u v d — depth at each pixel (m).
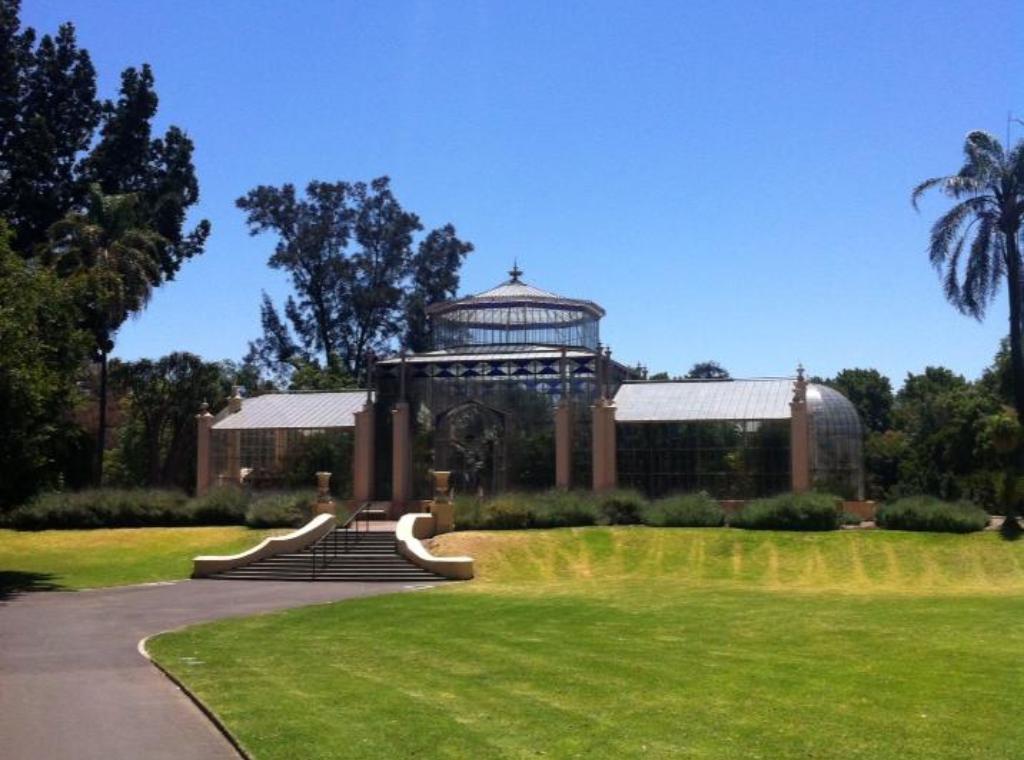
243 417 53.34
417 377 50.22
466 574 33.91
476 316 53.78
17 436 31.77
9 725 13.13
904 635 19.83
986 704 13.66
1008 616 22.52
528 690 14.71
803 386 46.31
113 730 12.84
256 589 30.94
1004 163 45.12
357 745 11.68
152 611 25.45
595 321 56.28
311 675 16.05
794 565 35.78
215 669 16.67
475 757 11.19
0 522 45.06
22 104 58.12
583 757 11.19
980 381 81.19
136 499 45.91
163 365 62.94
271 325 81.62
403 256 81.31
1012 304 45.25
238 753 11.70
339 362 79.00
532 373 48.81
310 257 79.69
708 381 50.66
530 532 40.50
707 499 43.12
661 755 11.27
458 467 48.97
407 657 17.69
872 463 76.69
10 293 31.66
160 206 60.28
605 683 15.17
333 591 30.16
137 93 60.91
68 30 59.62
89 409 72.31
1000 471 49.53
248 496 46.69
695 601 25.78
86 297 50.22
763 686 14.91
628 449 47.91
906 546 37.19
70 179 59.44
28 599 28.59
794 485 45.62
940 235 45.56
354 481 49.94
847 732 12.24
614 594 27.75
